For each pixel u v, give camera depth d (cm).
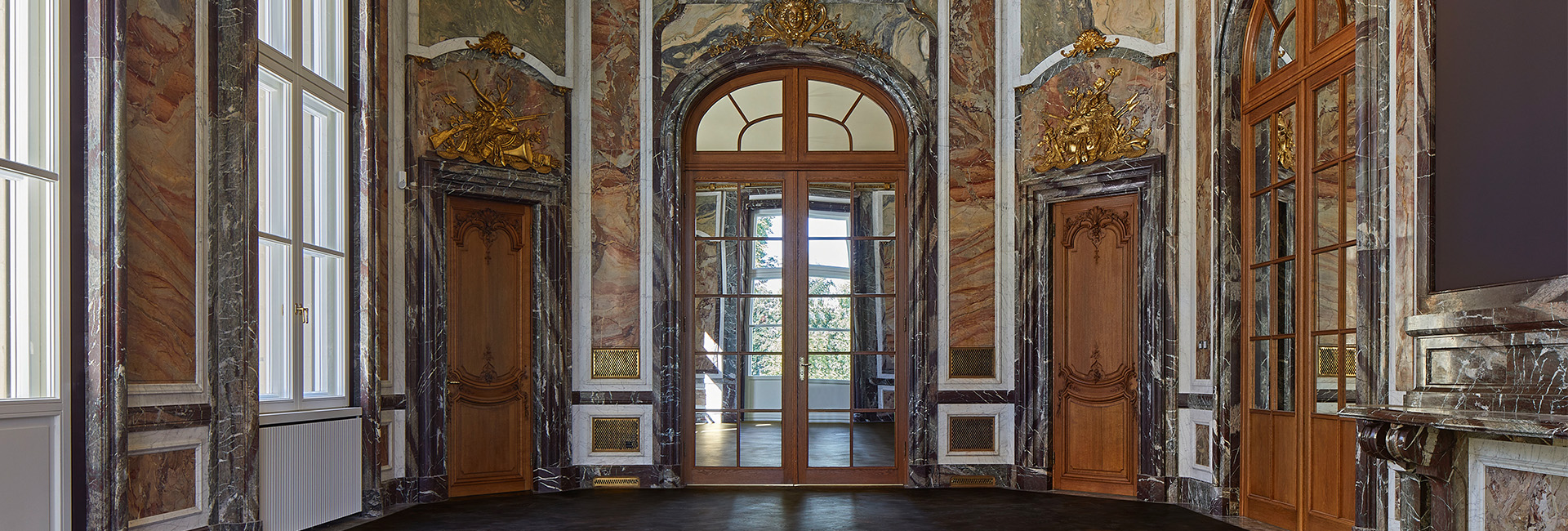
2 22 433
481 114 799
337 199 695
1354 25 561
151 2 507
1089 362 818
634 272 862
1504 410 400
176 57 524
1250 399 684
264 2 615
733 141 881
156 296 507
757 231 879
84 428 464
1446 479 429
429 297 765
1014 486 845
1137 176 779
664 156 863
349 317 699
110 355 468
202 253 541
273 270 623
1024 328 840
